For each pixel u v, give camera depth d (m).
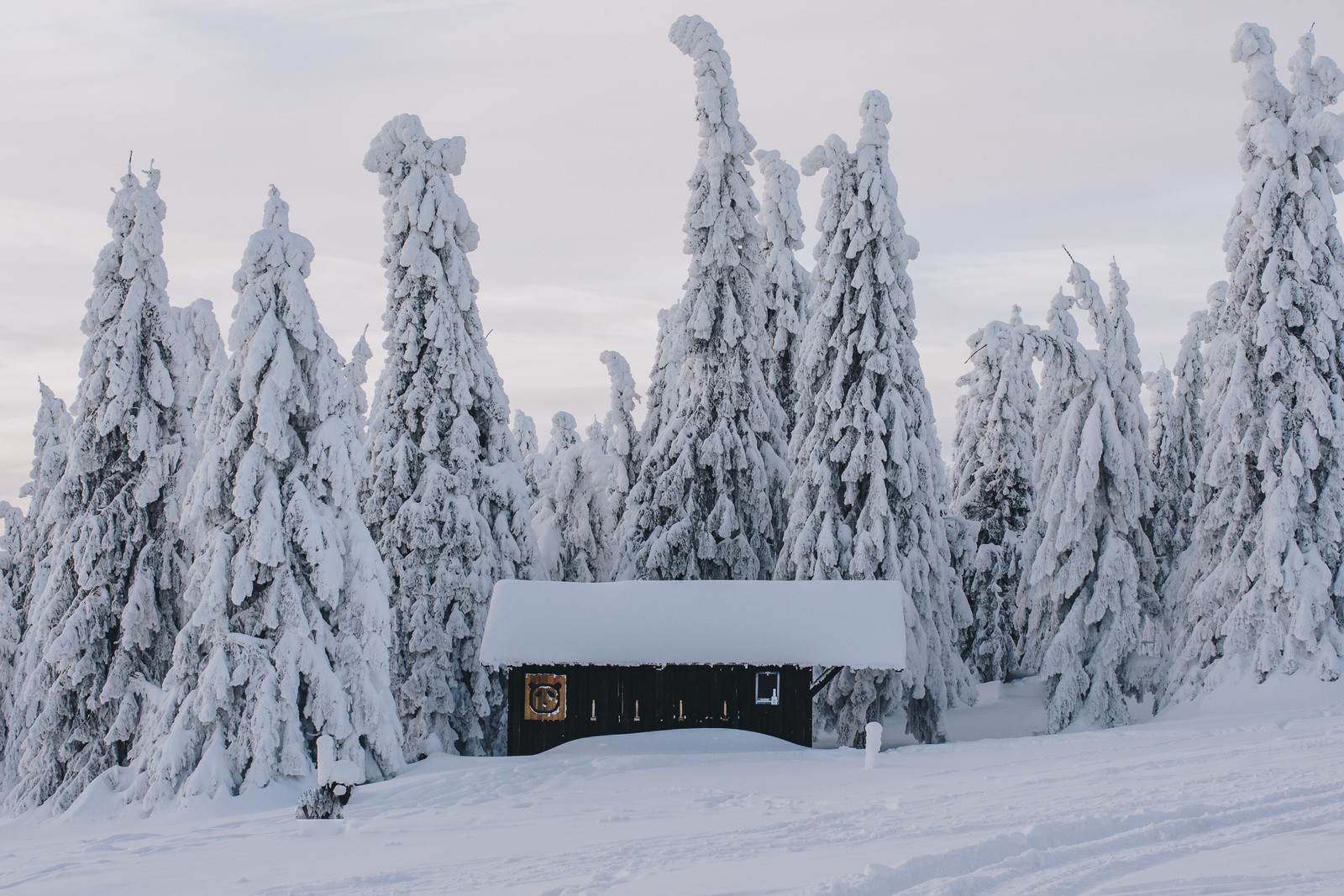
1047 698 35.25
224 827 20.73
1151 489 35.41
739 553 36.38
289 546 26.75
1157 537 44.69
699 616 31.44
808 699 30.61
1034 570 35.03
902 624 30.61
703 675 31.00
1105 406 34.75
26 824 28.55
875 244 34.62
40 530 37.03
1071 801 16.66
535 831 17.44
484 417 35.28
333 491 27.25
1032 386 50.72
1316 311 32.47
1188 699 32.91
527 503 35.19
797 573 33.88
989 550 46.75
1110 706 33.41
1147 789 17.36
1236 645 32.28
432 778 24.91
